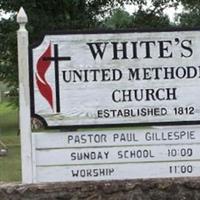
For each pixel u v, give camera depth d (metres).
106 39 6.99
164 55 7.01
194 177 6.98
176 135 7.00
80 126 7.00
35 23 25.66
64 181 6.99
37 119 6.98
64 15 26.53
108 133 6.98
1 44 26.89
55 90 6.99
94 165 6.99
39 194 6.91
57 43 6.98
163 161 6.99
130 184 6.92
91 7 28.50
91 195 6.92
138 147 6.98
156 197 6.92
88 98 7.00
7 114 39.72
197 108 7.01
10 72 28.30
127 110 7.01
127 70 7.00
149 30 6.99
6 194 6.92
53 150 6.98
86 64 7.00
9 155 16.22
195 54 7.01
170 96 7.01
